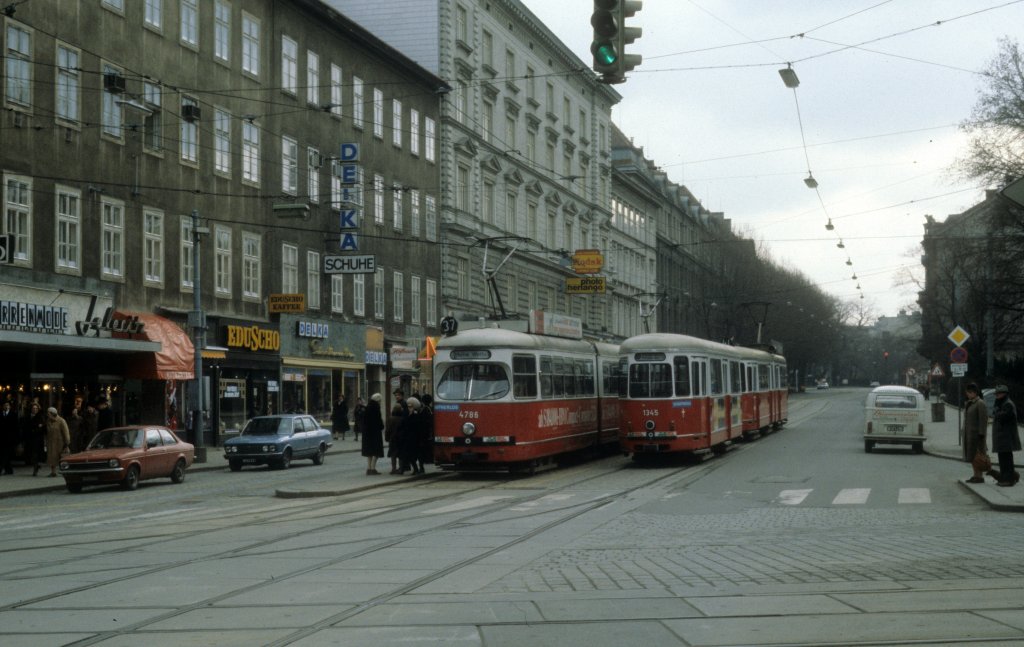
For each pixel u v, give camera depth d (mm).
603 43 12047
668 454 33938
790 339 103875
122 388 34312
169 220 35719
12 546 14539
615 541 14688
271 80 41656
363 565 12422
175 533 15906
